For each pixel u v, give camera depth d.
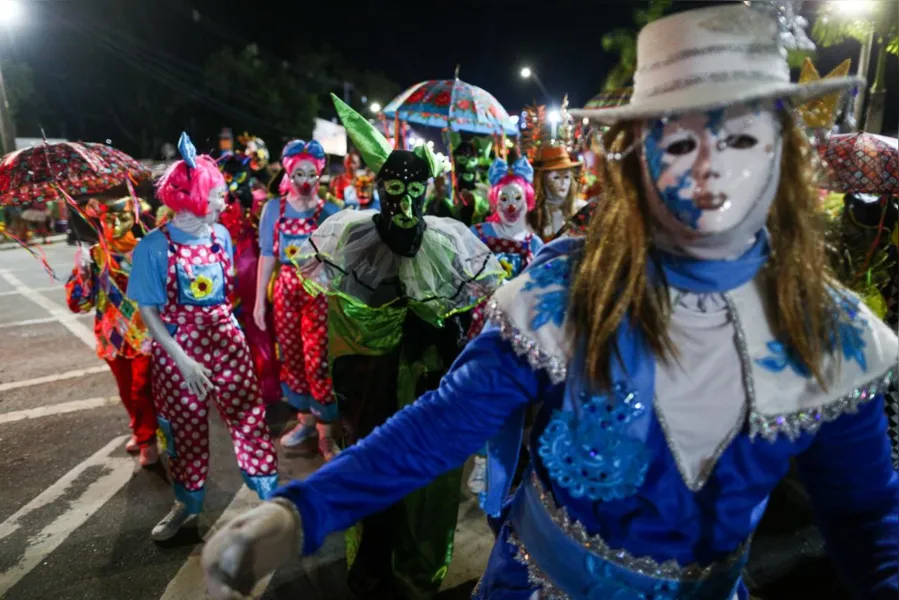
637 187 1.08
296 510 1.06
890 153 3.23
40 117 26.77
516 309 1.14
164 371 3.11
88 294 4.02
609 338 1.09
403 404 2.64
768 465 1.12
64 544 3.37
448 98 4.72
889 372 1.10
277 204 4.40
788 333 1.08
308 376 4.15
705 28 0.99
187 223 3.05
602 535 1.18
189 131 28.38
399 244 2.59
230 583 0.95
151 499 3.82
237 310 5.04
